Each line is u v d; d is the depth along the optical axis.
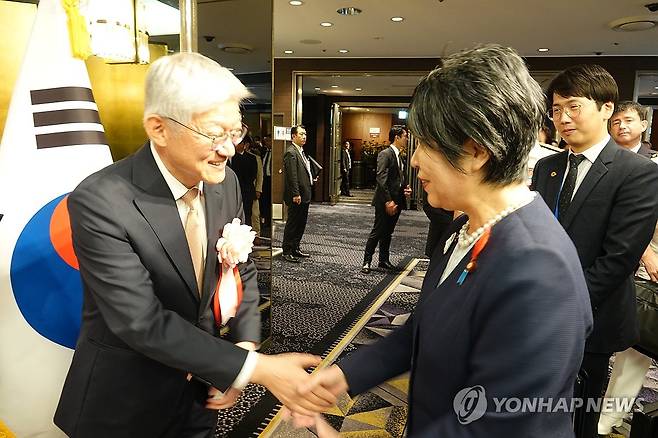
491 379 0.69
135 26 1.75
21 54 1.87
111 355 1.10
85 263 1.02
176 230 1.09
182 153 1.01
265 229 3.08
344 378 1.06
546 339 0.66
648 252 2.01
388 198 5.02
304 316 3.81
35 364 1.53
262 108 2.94
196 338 1.03
